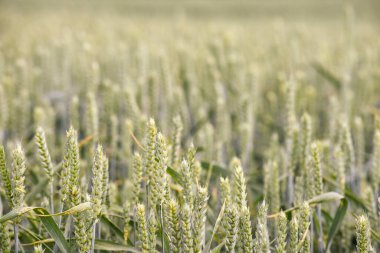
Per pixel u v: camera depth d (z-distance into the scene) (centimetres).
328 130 229
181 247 134
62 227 150
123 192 169
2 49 330
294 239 136
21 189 134
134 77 260
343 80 244
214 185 180
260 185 194
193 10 1028
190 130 229
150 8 1055
